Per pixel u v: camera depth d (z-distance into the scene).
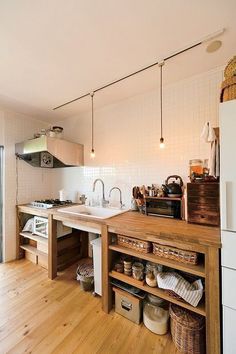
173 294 1.36
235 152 1.08
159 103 2.11
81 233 2.76
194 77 1.88
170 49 1.48
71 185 3.05
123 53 1.53
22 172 2.88
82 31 1.29
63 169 3.18
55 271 2.23
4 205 2.65
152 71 1.79
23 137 2.90
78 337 1.39
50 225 2.22
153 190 1.94
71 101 2.43
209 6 1.11
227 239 1.10
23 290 1.97
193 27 1.27
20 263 2.62
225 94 1.18
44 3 1.08
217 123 1.75
